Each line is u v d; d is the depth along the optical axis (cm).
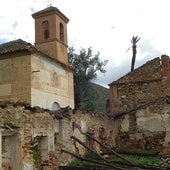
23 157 1170
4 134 1135
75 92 3578
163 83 2273
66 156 1537
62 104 2747
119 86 2394
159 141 2159
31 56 2320
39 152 1379
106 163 1500
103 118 2123
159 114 2194
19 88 2300
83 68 3678
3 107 1112
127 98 2352
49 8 2927
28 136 1217
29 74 2292
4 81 2350
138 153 2058
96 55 3759
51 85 2584
